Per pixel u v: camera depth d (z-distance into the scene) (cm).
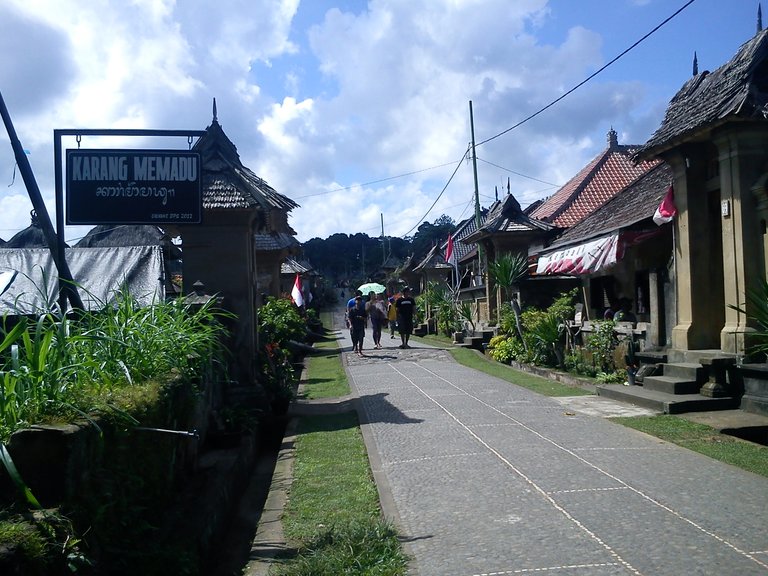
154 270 1309
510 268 1986
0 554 309
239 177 1177
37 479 385
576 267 1526
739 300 1065
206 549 566
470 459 787
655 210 1345
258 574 520
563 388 1316
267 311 2147
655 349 1301
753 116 1006
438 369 1703
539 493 651
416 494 668
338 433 984
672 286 1286
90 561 370
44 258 1302
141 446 513
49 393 445
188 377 698
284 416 1149
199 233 1168
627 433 897
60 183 855
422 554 518
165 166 889
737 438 866
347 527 572
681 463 744
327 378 1630
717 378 1052
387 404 1189
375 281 6988
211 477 710
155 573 459
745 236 1056
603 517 579
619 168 2727
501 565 489
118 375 587
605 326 1400
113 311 675
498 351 1844
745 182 1057
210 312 1007
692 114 1160
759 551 498
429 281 4078
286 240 2858
